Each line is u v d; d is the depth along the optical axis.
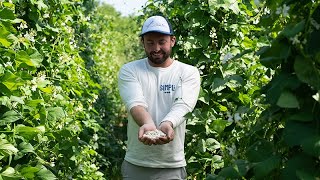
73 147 3.78
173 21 4.62
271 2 1.91
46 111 3.08
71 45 4.36
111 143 6.89
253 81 3.91
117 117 8.70
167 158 2.81
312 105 1.69
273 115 1.85
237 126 2.69
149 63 2.88
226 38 4.24
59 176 3.92
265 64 1.88
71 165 4.15
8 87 2.70
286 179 1.67
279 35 1.74
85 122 4.89
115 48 11.91
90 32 7.28
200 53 4.23
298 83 1.69
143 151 2.80
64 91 4.17
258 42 4.14
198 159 3.98
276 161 1.76
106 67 9.22
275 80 1.83
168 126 2.57
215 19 4.17
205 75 4.12
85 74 4.98
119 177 6.13
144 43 2.82
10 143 2.65
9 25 2.85
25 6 3.54
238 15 4.27
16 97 2.75
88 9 7.73
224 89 4.07
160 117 2.82
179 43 4.44
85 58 6.75
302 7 1.79
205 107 4.10
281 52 1.74
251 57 4.02
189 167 4.01
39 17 3.75
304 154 1.69
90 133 5.41
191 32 4.38
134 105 2.71
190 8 4.20
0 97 2.68
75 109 4.22
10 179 2.58
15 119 2.71
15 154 2.73
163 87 2.83
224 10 4.21
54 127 3.44
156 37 2.76
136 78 2.84
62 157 3.97
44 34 3.96
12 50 2.83
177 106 2.73
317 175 1.64
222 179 1.91
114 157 6.62
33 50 3.12
